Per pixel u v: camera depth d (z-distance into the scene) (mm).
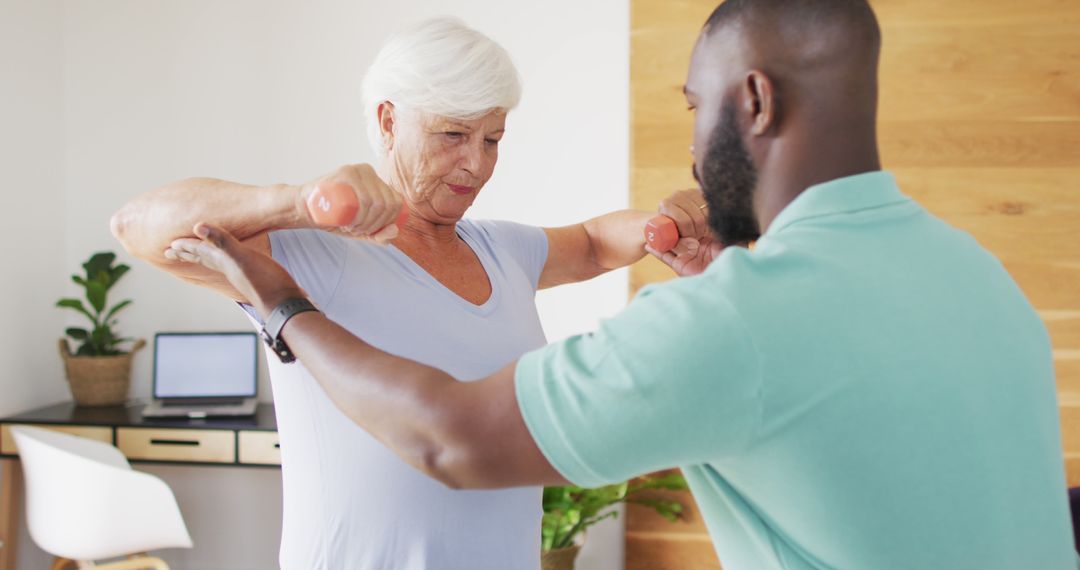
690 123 3090
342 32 3240
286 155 3283
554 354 831
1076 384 3010
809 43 853
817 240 836
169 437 2973
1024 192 2998
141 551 2773
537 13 3166
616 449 782
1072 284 2998
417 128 1313
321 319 960
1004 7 2977
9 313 3158
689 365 762
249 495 3371
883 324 803
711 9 3068
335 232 1083
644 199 3119
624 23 3139
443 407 831
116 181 3379
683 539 3150
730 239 971
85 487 2695
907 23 3014
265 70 3277
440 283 1356
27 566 3264
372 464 1261
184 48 3320
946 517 804
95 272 3279
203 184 1111
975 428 817
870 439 787
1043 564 855
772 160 884
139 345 3365
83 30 3373
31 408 3244
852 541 806
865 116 874
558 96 3170
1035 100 2982
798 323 782
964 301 849
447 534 1282
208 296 3377
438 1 3203
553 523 2781
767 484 819
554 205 3186
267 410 3205
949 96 3010
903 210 882
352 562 1276
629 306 839
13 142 3170
